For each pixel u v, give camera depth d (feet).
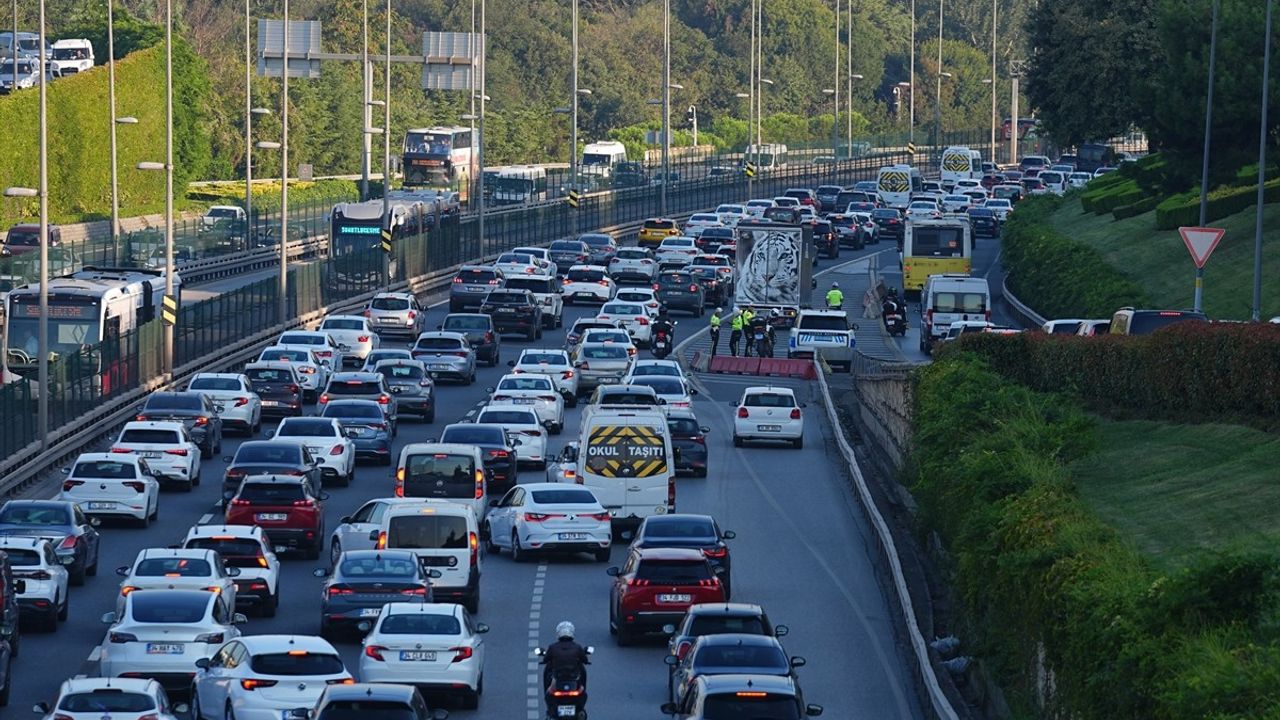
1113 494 286.46
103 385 535.60
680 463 471.21
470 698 264.93
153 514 402.11
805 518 422.41
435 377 621.72
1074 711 194.49
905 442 439.63
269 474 385.70
